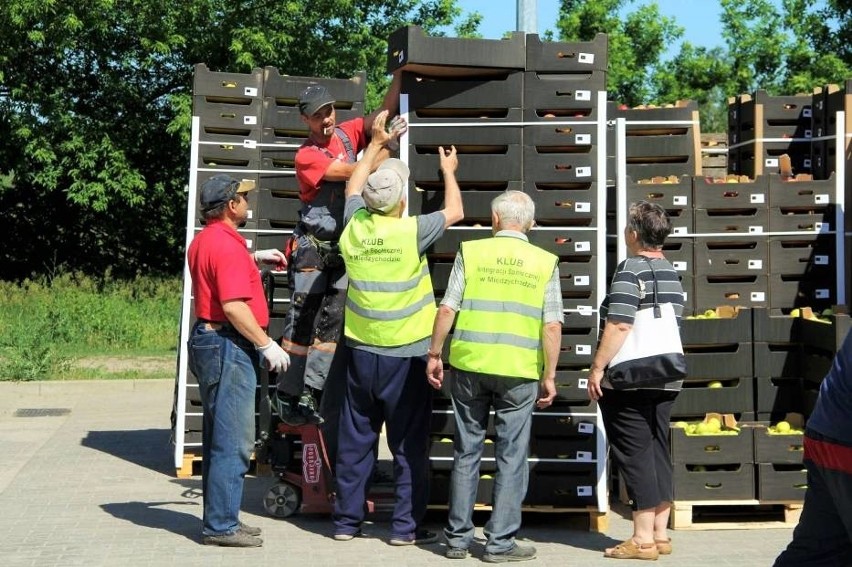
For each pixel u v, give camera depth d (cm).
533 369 678
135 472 966
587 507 754
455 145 761
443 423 761
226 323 702
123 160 2558
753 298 882
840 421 477
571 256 763
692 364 812
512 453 680
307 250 757
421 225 706
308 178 750
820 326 778
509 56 752
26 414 1330
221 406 698
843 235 881
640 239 690
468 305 683
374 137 731
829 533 505
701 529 765
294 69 2758
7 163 2553
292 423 768
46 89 2653
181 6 2630
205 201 700
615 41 3409
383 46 2912
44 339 1773
